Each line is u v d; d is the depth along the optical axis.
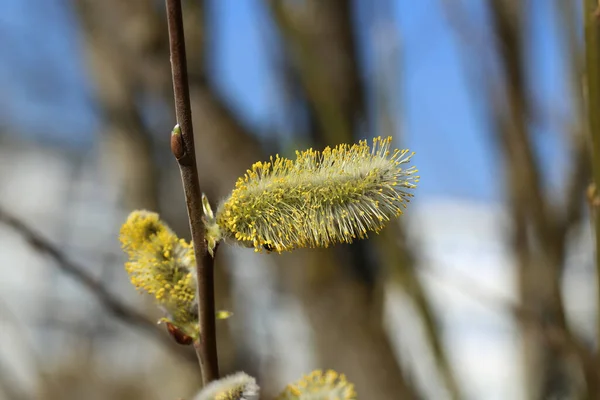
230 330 0.72
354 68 0.60
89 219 1.22
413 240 0.56
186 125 0.40
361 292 0.65
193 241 0.41
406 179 0.42
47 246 0.52
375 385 0.63
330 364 0.66
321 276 0.65
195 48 0.64
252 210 0.42
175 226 0.80
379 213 0.42
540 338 0.53
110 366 1.10
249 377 0.40
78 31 0.78
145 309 0.64
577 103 0.54
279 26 0.56
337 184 0.42
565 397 0.57
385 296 0.65
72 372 1.06
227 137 0.65
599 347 0.47
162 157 0.81
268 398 0.67
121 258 1.15
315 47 0.60
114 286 1.12
